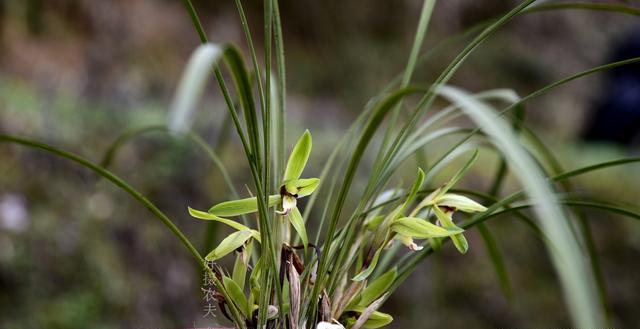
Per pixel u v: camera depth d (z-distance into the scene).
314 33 3.63
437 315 2.08
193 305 1.79
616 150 2.94
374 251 0.64
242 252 0.64
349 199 1.94
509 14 0.62
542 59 4.22
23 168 1.71
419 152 0.77
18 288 1.53
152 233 1.83
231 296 0.63
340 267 0.65
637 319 2.30
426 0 0.67
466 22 3.95
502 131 0.53
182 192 1.94
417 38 0.66
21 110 1.85
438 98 3.49
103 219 1.76
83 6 2.83
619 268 2.37
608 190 2.41
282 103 0.64
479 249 2.29
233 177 1.98
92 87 2.26
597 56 4.23
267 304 0.63
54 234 1.64
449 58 3.86
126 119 2.06
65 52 2.69
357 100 3.43
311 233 1.83
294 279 0.62
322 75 3.49
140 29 3.01
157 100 2.57
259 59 3.38
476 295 2.18
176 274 1.81
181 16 3.31
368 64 3.54
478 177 2.21
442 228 0.63
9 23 2.58
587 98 4.04
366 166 2.05
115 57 2.66
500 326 2.16
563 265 0.55
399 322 2.04
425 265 2.12
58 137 1.83
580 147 3.05
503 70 4.09
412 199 0.63
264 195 0.62
